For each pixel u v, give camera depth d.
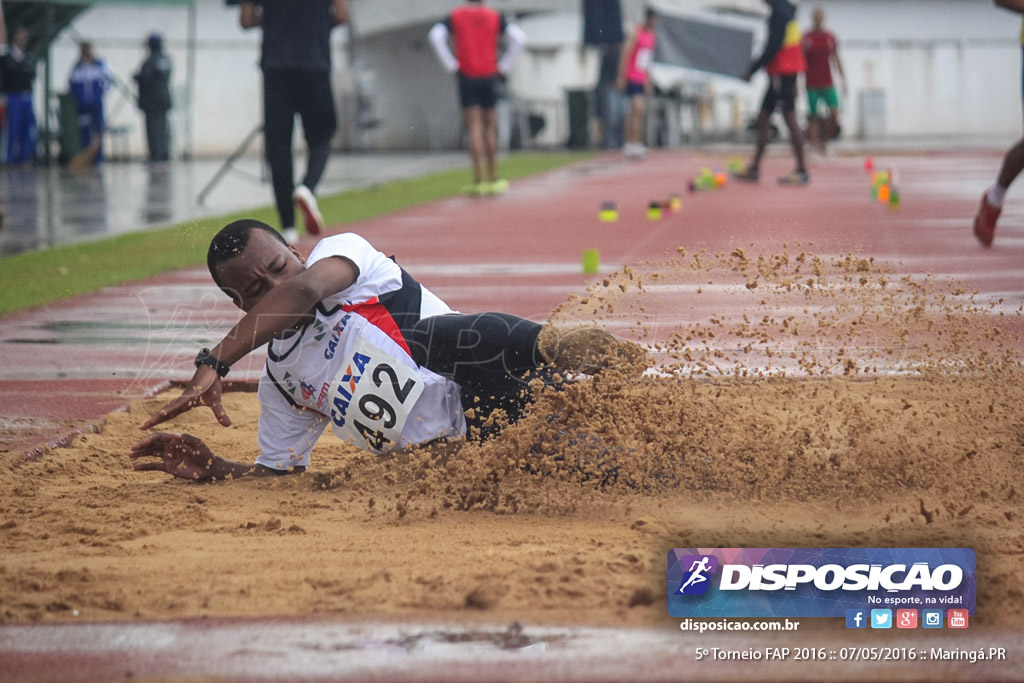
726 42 102.88
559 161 89.50
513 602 9.62
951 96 132.38
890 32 131.00
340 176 76.44
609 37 103.25
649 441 13.51
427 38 116.25
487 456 13.34
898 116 132.75
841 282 15.53
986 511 12.15
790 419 14.40
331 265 12.90
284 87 36.62
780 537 11.36
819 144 85.94
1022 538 11.25
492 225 43.44
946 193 51.09
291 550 11.32
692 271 15.30
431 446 13.61
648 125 110.50
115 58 113.94
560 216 46.38
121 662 8.55
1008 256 27.47
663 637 8.87
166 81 95.69
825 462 13.37
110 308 26.25
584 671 8.27
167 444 14.08
